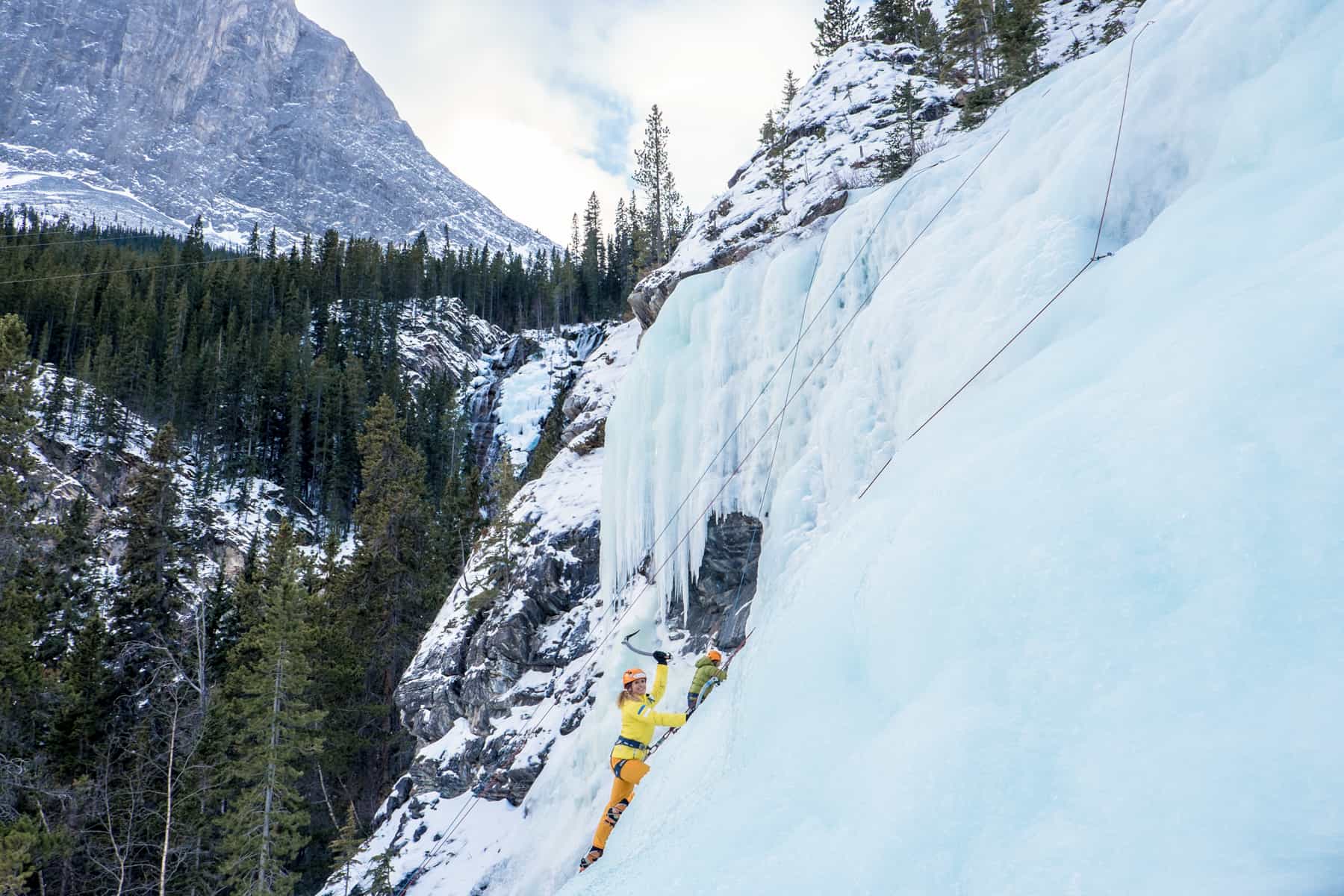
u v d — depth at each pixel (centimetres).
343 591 3562
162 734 2312
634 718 600
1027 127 848
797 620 431
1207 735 189
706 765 466
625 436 1353
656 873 329
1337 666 182
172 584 3225
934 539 348
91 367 6594
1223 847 157
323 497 6419
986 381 593
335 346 8419
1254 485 234
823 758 322
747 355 1165
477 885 1249
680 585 1255
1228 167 512
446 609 2070
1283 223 377
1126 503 271
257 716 2342
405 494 3622
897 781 255
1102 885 169
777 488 954
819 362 1023
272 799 2231
